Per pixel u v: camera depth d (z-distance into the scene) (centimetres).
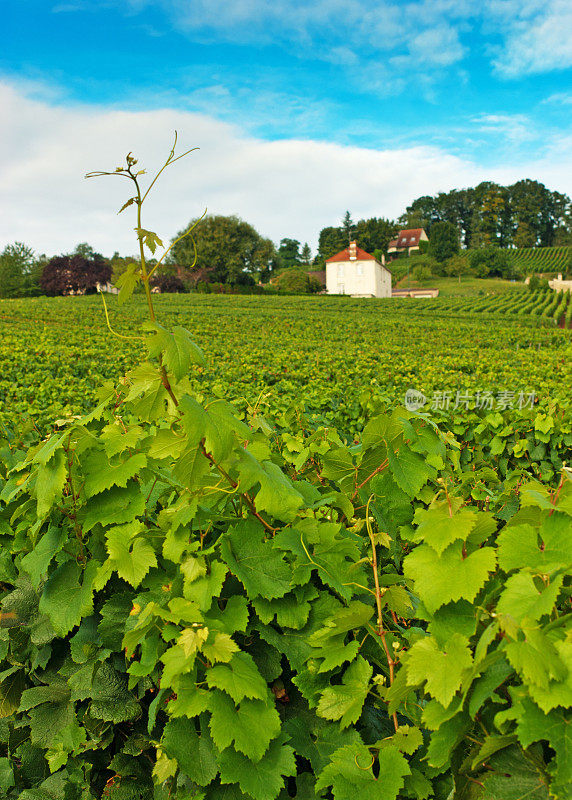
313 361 1981
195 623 155
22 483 215
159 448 163
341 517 244
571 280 13688
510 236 17962
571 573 131
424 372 1545
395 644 163
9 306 6003
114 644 189
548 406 607
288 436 317
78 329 4041
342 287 11169
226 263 10144
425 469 220
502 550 144
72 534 205
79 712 204
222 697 152
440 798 150
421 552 146
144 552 181
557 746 111
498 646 126
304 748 164
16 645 213
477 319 6469
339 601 185
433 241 15275
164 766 155
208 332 4316
